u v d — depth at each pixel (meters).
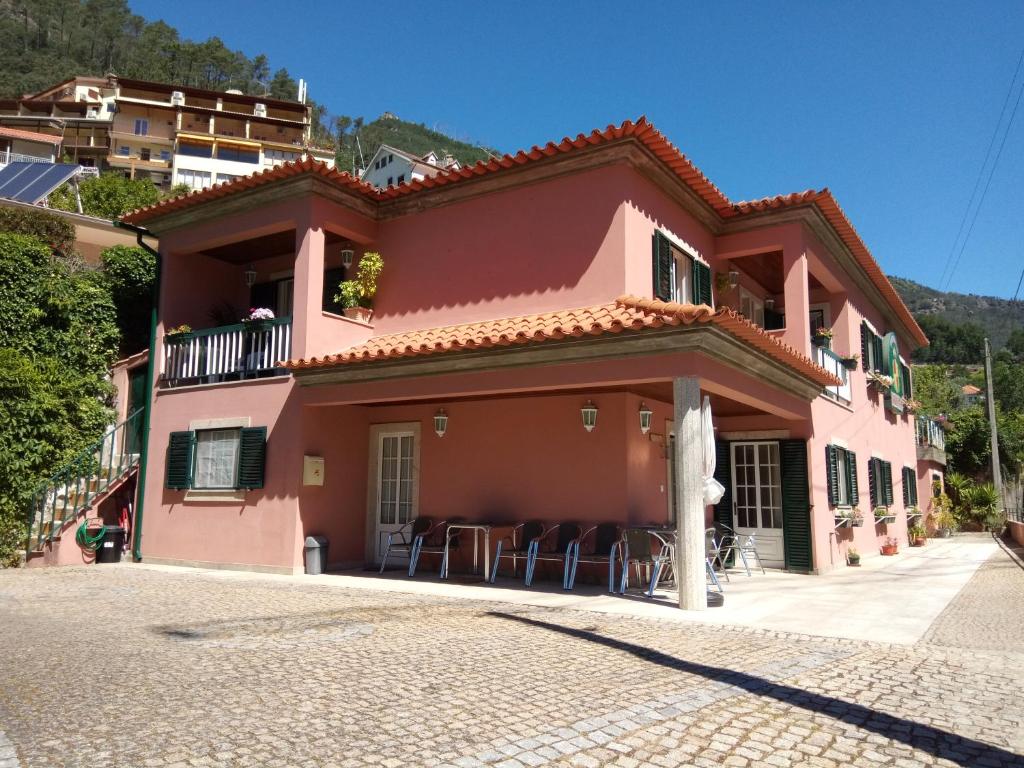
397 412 12.21
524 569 10.59
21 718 3.95
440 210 11.98
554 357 8.95
